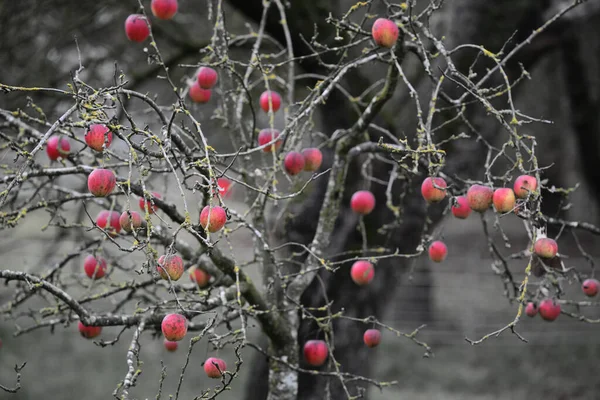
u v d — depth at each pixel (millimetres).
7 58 6594
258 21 5508
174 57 6855
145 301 3934
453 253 15477
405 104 5660
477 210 3057
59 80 6543
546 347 12055
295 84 6848
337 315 3494
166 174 3688
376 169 5383
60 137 3533
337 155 3729
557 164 16359
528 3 5473
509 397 10508
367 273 3703
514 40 5539
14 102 5934
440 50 3082
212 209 2602
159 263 2486
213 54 3648
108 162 3814
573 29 7164
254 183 3840
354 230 5348
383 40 3062
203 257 3664
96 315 3160
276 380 3658
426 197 3143
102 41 7598
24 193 5508
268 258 3742
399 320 12820
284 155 3598
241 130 3857
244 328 2709
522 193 2906
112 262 3738
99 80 6598
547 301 3584
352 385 5352
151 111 4586
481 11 5367
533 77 13789
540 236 2924
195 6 8203
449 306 13367
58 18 7457
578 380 11016
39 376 11156
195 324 3613
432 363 11758
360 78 5570
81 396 10258
